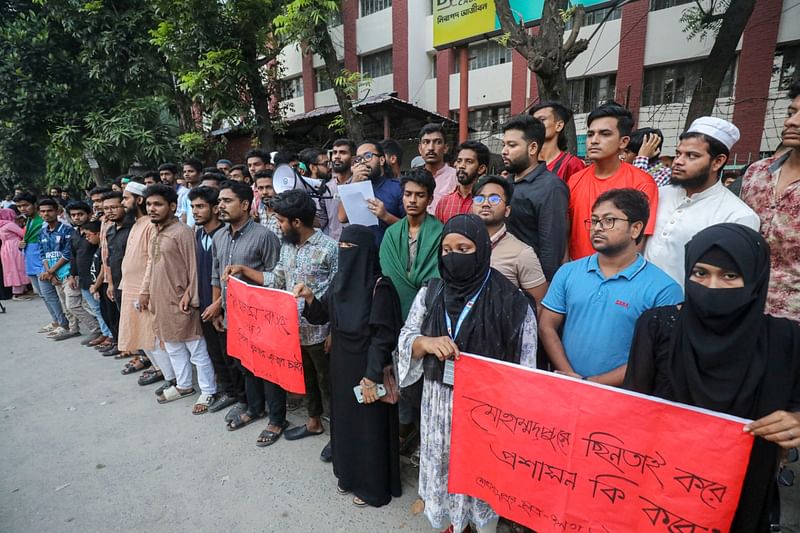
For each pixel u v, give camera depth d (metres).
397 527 2.28
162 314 3.51
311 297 2.61
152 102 9.88
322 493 2.57
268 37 9.09
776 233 2.25
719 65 5.85
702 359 1.37
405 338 2.00
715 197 2.09
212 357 3.60
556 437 1.64
